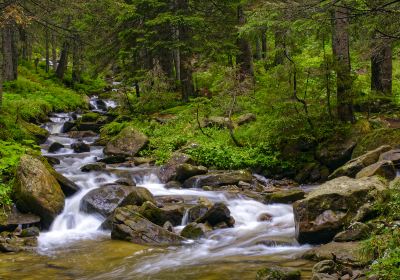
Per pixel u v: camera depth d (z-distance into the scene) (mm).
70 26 23766
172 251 8445
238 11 21688
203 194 12500
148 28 22688
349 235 7555
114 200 10906
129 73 23609
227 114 19297
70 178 13516
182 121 19859
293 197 11492
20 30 25266
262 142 15648
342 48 14234
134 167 15711
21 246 8992
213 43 21250
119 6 18906
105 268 7586
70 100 29250
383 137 13344
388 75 19484
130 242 9094
